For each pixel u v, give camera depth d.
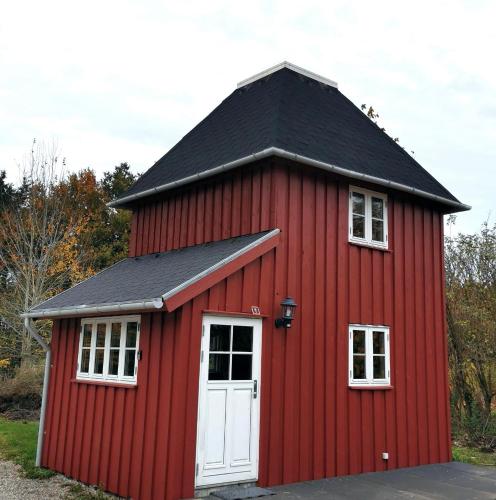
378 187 9.52
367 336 8.95
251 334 7.46
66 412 8.59
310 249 8.39
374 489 7.38
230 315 7.20
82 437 8.05
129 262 10.47
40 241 20.97
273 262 7.86
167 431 6.56
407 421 9.25
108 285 8.81
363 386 8.70
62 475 8.27
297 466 7.65
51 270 20.12
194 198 9.60
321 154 8.78
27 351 18.84
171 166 10.66
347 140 10.00
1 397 15.17
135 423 7.10
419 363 9.66
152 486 6.57
